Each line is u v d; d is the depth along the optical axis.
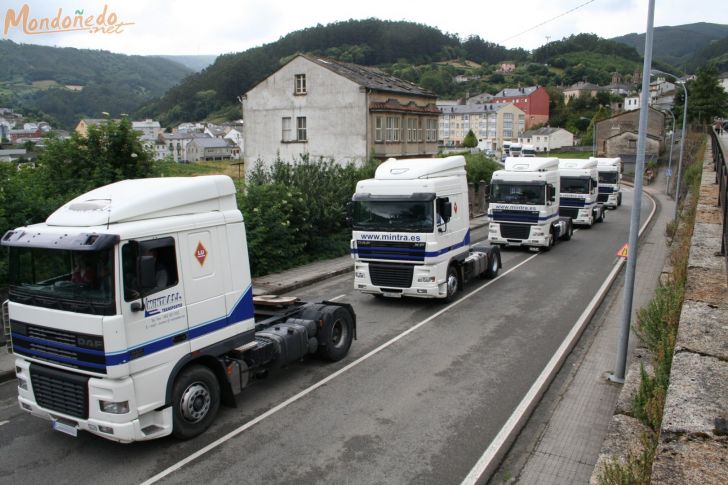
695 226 11.36
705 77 65.69
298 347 9.12
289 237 18.28
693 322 6.25
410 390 8.88
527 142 108.81
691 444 4.01
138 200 6.75
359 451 7.01
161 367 6.80
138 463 6.75
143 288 6.35
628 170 66.31
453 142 130.75
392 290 13.72
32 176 13.80
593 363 9.97
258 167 21.81
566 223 24.19
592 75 152.12
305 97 36.72
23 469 6.63
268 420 7.86
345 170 23.03
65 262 6.48
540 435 7.36
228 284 7.76
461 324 12.46
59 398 6.75
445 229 13.70
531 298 14.78
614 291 15.55
